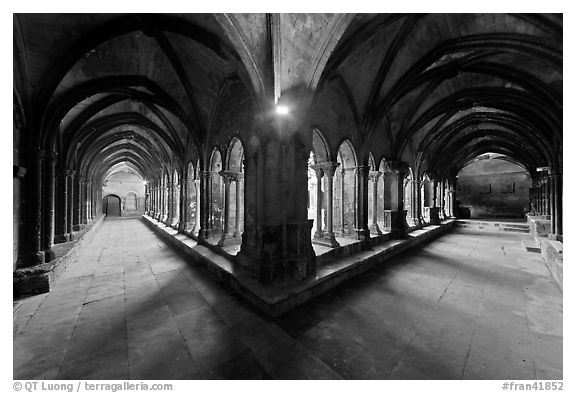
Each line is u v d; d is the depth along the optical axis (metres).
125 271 6.45
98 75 6.48
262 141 4.95
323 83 5.15
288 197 4.92
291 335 3.45
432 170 15.20
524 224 15.12
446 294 4.98
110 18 5.00
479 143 17.41
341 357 2.97
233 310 4.20
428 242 10.91
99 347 3.13
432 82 8.15
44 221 5.77
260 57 4.72
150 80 7.42
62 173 8.63
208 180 8.69
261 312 4.13
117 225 18.03
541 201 15.48
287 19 4.30
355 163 7.86
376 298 4.76
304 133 5.07
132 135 14.44
